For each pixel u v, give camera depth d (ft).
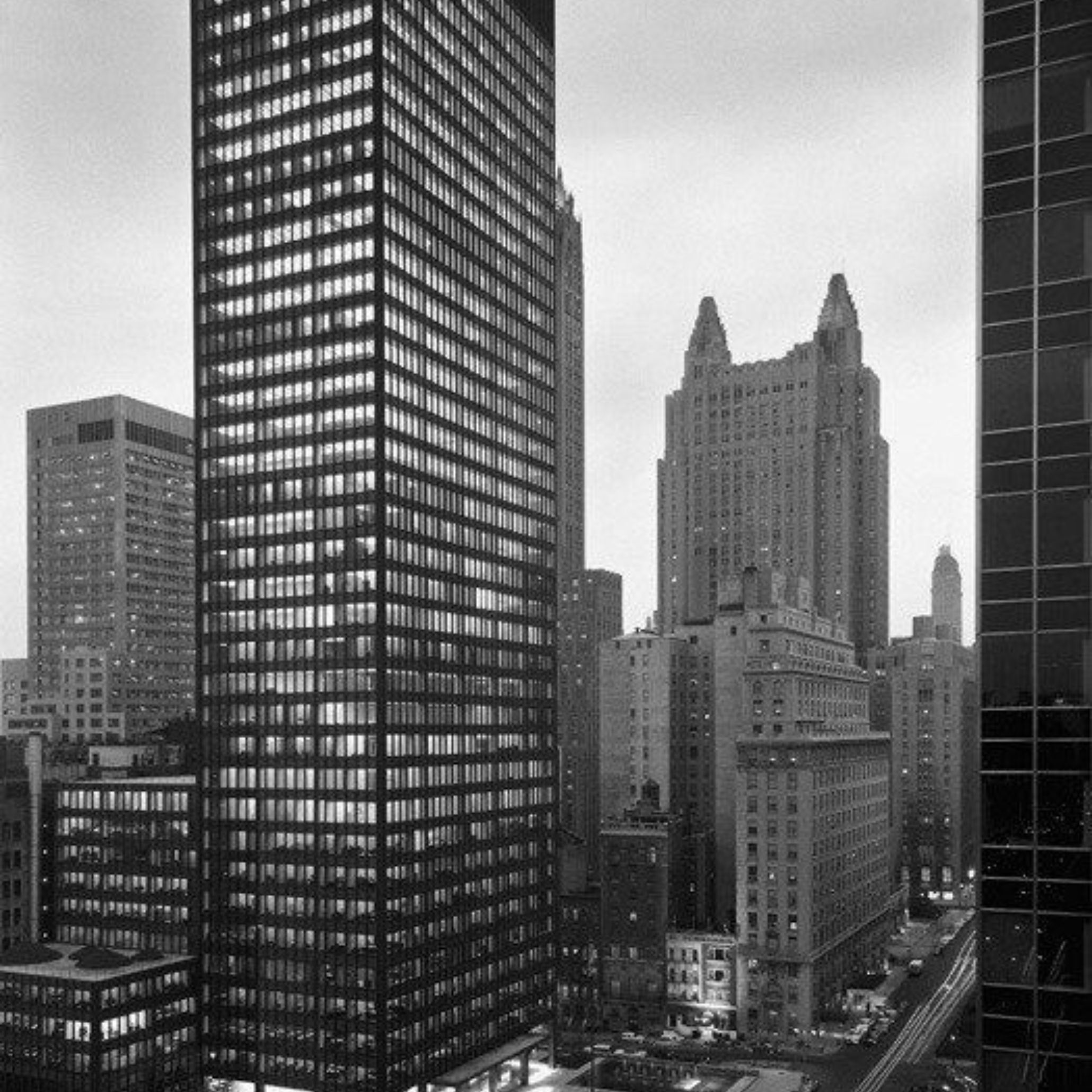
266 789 602.85
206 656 626.64
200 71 649.20
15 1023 552.41
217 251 641.81
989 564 179.42
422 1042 589.73
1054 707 173.78
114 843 639.35
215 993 600.39
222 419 635.66
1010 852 175.42
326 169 614.34
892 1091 588.09
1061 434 175.83
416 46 637.71
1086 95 177.17
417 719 607.37
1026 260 179.83
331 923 578.25
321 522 604.08
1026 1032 172.55
